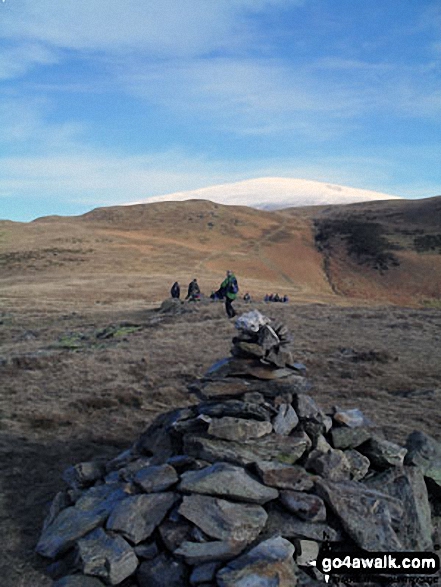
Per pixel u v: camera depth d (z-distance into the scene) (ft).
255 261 330.34
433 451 22.45
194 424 22.12
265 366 24.07
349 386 42.86
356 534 17.39
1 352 65.26
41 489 24.29
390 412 35.22
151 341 64.13
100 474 22.80
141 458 22.50
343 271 336.70
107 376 46.73
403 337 65.46
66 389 42.88
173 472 19.86
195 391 24.47
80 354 57.62
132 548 17.10
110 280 202.18
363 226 448.24
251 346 23.99
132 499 18.57
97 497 20.31
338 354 55.36
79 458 28.22
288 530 17.60
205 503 17.79
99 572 16.14
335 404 37.45
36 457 28.17
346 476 20.17
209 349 57.72
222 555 16.17
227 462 20.08
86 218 489.26
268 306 101.30
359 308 98.12
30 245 310.45
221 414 22.21
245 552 16.46
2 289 166.71
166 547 17.13
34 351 63.31
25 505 22.68
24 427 33.24
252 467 19.81
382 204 641.81
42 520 21.35
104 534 17.56
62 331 85.81
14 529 20.54
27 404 38.45
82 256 278.67
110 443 30.68
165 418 24.66
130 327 79.51
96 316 104.94
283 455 20.34
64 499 21.33
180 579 15.96
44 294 153.48
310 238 428.97
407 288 297.53
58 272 234.79
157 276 221.66
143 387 43.19
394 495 19.52
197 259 304.91
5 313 111.34
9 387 43.70
